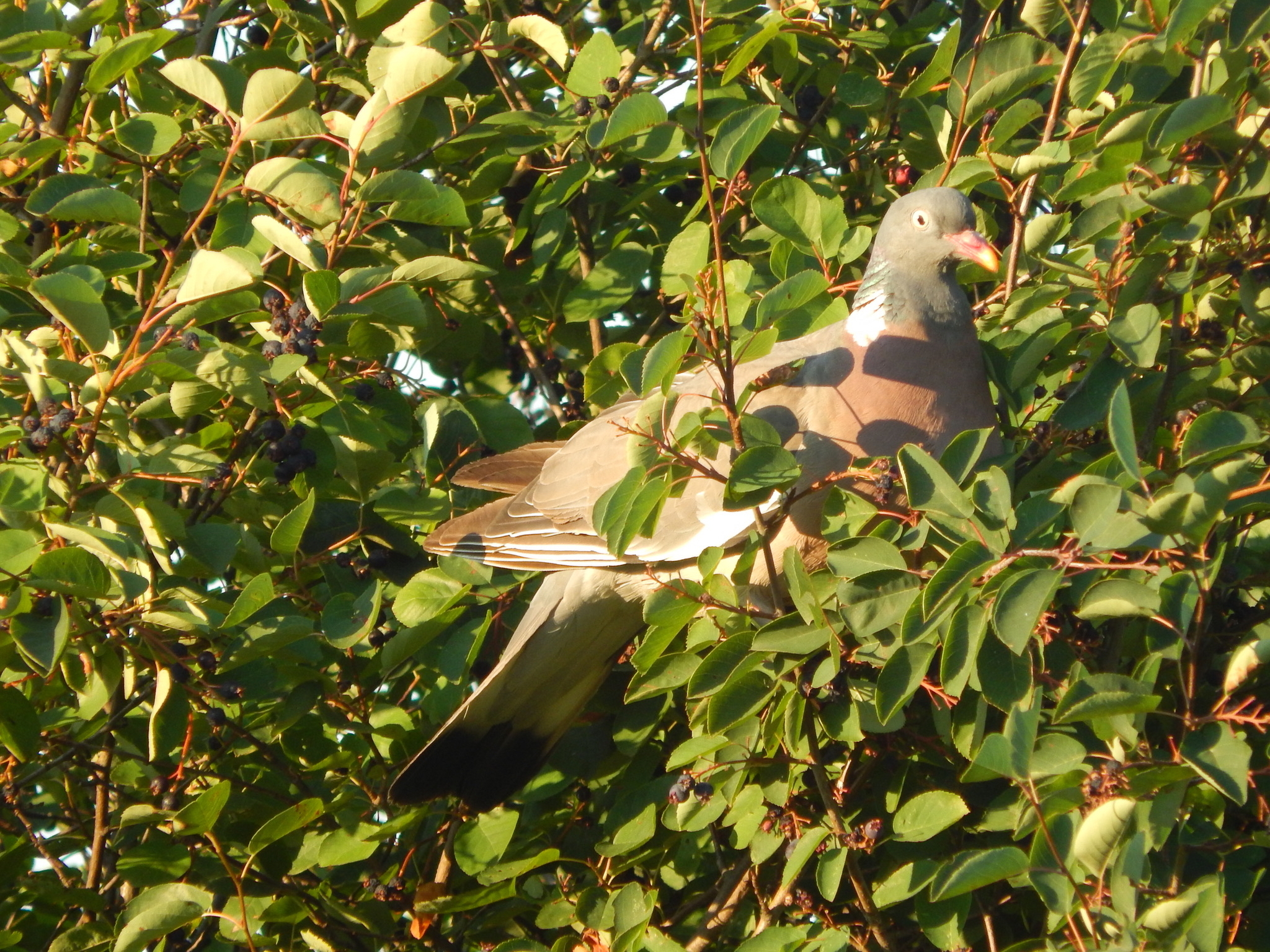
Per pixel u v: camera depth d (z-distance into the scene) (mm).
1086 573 5883
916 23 9047
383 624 7973
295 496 7996
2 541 6227
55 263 7520
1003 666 5555
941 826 6074
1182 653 5969
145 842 7094
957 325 7836
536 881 7953
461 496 9477
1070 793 5312
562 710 8695
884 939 6430
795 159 9109
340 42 9086
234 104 7395
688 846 7480
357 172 7504
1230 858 6094
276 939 7121
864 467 7531
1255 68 6703
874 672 6699
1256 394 6789
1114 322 6141
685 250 7723
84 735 7707
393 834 7238
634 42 9469
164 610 6516
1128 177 7039
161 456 6984
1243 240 6898
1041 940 5742
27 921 7574
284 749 7789
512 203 9930
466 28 8594
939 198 7703
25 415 7219
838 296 8445
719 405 6176
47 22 7707
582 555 8328
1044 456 7047
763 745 6734
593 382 7820
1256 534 6348
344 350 7785
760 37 7605
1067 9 6992
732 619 6711
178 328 7043
